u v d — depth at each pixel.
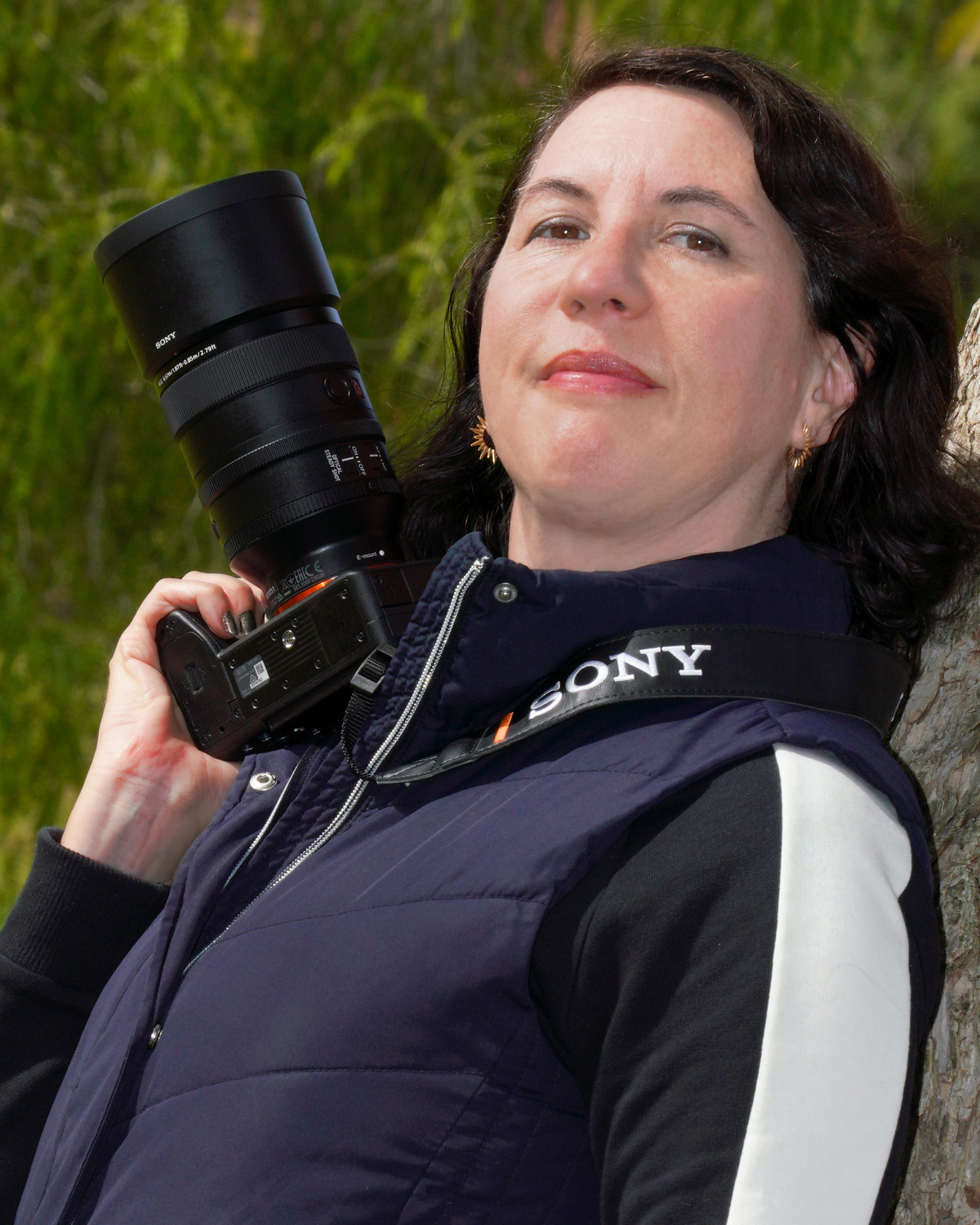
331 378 1.97
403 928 1.33
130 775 1.95
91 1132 1.47
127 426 4.78
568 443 1.58
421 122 4.41
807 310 1.69
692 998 1.21
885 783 1.35
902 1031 1.21
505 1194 1.26
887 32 4.82
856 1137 1.16
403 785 1.54
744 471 1.64
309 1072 1.31
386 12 4.54
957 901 1.84
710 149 1.65
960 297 2.28
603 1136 1.24
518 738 1.45
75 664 4.59
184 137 4.27
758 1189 1.12
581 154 1.68
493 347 1.69
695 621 1.51
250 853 1.59
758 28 4.08
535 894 1.28
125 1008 1.60
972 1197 1.75
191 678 1.99
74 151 4.68
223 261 1.95
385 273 4.60
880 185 1.76
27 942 1.81
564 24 4.41
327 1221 1.25
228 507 1.99
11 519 4.69
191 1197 1.32
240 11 4.66
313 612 1.80
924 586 1.72
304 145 4.61
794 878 1.22
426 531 2.16
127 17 4.50
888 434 1.73
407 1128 1.26
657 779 1.32
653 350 1.57
